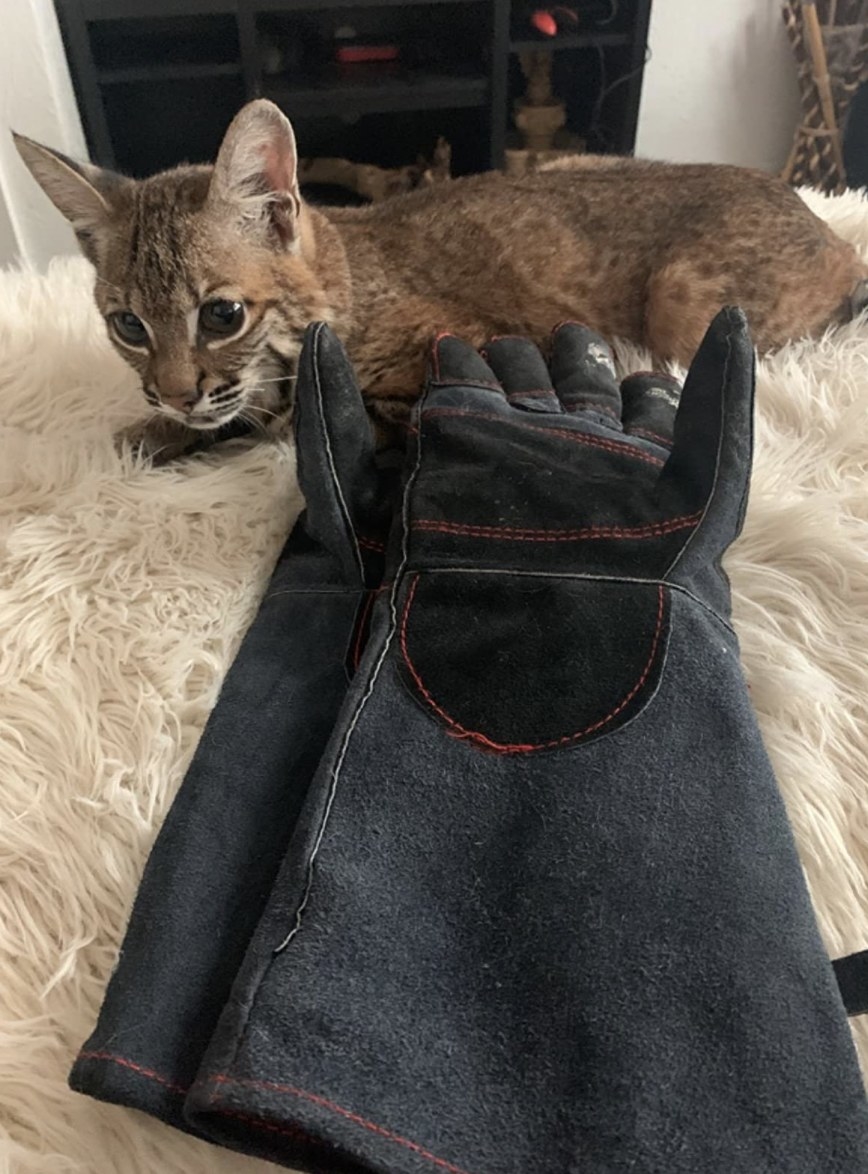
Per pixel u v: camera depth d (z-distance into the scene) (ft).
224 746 2.19
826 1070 1.69
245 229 3.12
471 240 3.75
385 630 2.29
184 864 1.97
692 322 3.73
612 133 7.55
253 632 2.52
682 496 2.48
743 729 2.11
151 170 7.75
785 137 7.91
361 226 3.73
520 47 6.74
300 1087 1.55
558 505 2.50
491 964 1.79
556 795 1.98
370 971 1.74
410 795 1.98
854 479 3.00
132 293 3.09
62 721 2.36
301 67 6.94
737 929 1.81
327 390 2.67
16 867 2.11
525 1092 1.66
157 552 2.77
